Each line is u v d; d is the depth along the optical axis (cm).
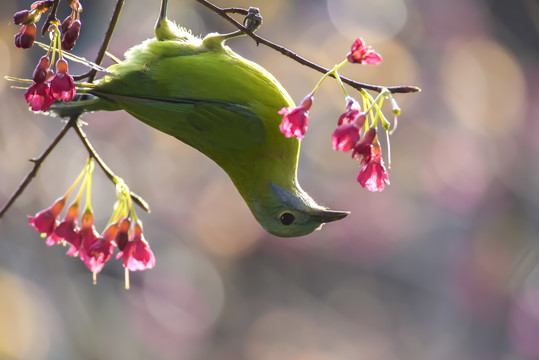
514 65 1652
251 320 1545
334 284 1588
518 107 1627
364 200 1546
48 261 1301
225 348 1497
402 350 1572
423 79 1608
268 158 576
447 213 1561
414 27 1630
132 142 1446
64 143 1359
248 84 555
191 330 1434
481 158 1577
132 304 1402
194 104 543
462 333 1541
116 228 520
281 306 1572
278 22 1598
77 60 471
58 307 1298
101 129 1427
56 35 469
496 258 1534
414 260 1559
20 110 1315
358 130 444
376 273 1580
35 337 1266
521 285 1522
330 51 1577
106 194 1411
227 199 1508
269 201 584
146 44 551
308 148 1559
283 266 1564
